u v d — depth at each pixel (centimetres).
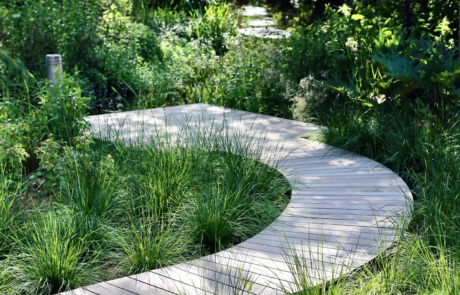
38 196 488
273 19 1711
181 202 471
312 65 903
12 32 952
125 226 447
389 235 408
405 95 699
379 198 487
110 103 955
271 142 659
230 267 364
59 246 375
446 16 966
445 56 733
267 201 482
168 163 507
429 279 339
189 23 1441
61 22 1002
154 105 952
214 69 1111
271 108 907
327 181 533
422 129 616
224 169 521
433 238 405
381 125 643
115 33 1141
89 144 576
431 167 524
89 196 455
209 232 423
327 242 402
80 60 959
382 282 334
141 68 1030
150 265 382
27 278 361
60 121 583
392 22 915
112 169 507
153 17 1425
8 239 408
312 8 1905
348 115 682
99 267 379
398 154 588
